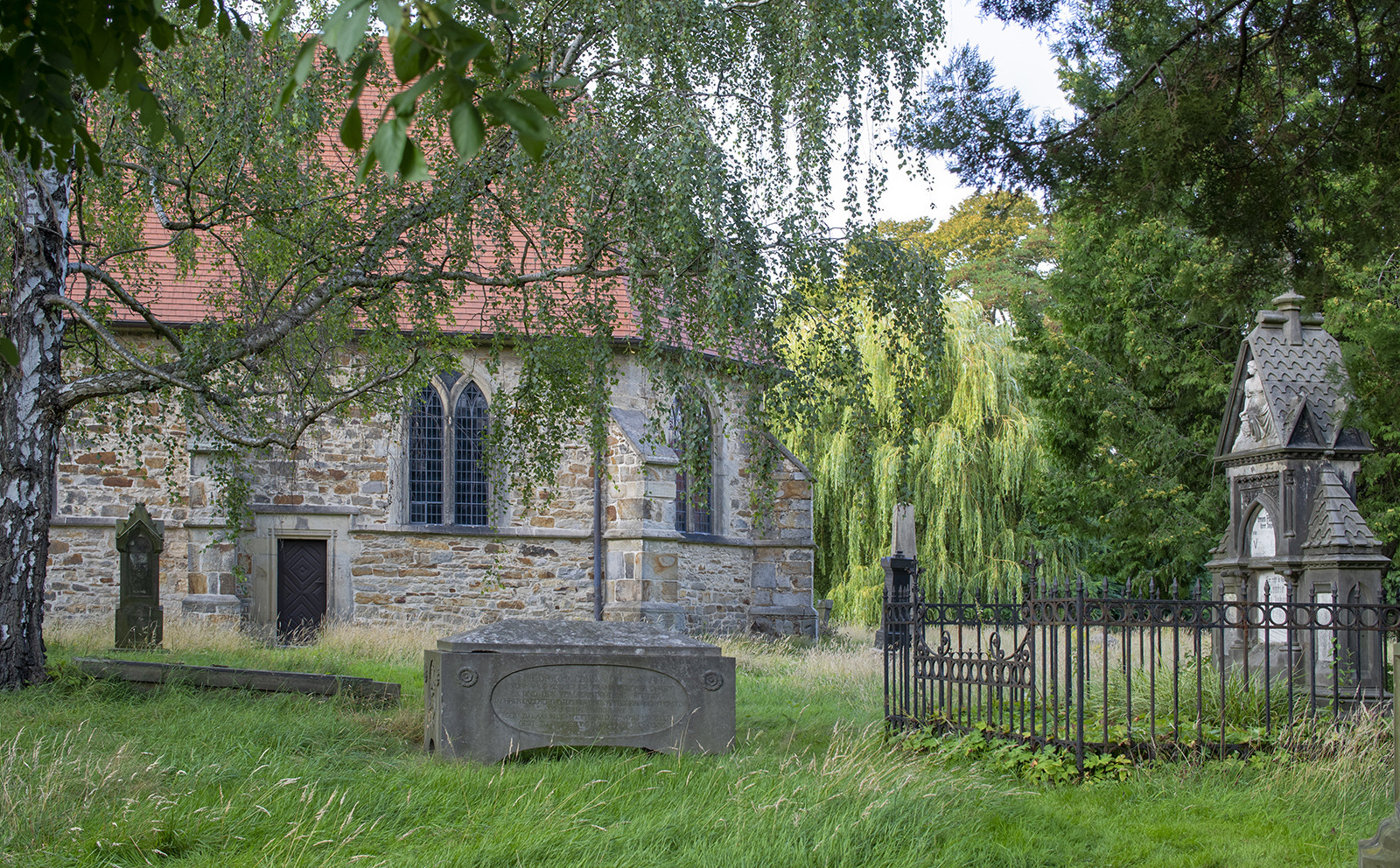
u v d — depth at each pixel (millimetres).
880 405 19703
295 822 4789
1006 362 23344
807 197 8945
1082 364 20078
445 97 2289
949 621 7914
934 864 4699
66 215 9086
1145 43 7672
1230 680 7699
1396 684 3873
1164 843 5195
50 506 8852
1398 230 7523
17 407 8656
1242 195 7645
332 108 10016
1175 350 19688
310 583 17359
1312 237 7848
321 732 6977
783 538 20016
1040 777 6496
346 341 11664
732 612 19547
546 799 5426
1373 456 12898
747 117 9758
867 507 23781
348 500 17516
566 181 9156
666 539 17453
